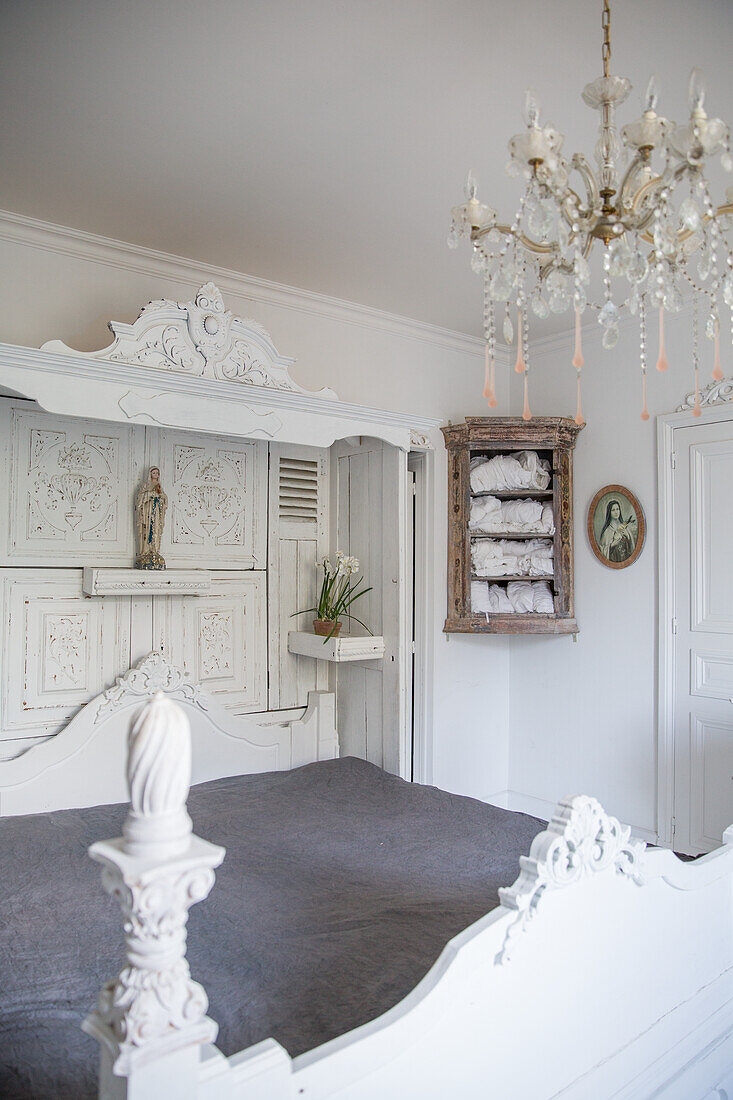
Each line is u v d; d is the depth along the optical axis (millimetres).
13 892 1957
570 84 2037
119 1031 881
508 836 2426
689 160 1427
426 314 3818
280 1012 1455
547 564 3959
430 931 1773
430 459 4039
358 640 3258
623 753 3826
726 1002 1799
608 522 3891
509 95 2070
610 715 3889
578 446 4062
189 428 2559
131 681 2959
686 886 1698
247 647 3424
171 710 931
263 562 3486
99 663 2982
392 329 3885
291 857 2266
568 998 1420
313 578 3670
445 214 2756
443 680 4062
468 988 1242
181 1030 889
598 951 1483
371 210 2725
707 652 3482
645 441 3754
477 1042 1252
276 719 3500
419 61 1925
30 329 2812
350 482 3584
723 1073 1748
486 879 2105
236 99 2084
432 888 2043
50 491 2895
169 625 3176
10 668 2781
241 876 2121
